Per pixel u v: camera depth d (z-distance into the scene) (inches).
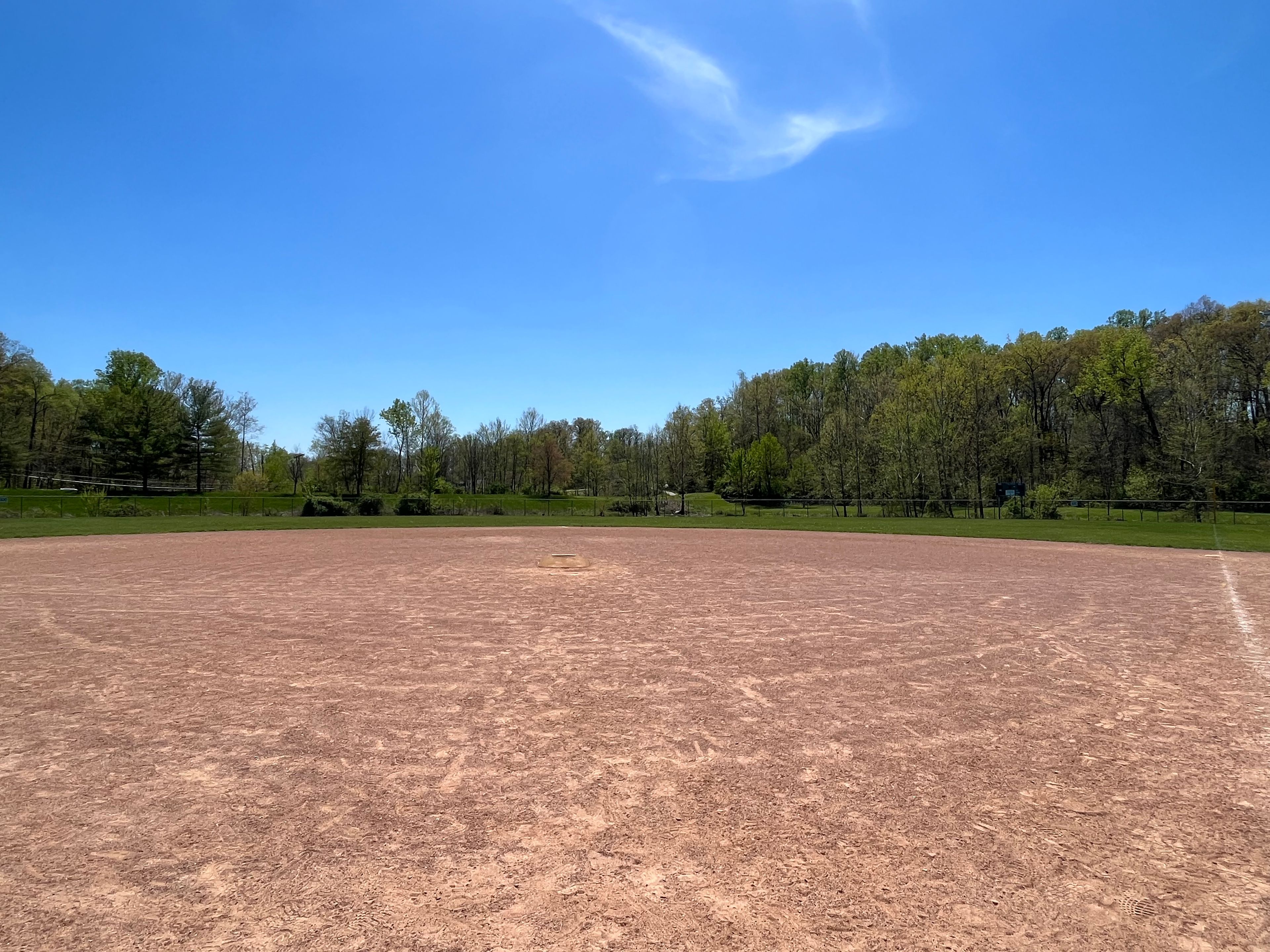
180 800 155.9
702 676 257.8
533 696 232.5
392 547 766.5
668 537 937.5
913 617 372.2
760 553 719.1
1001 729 203.8
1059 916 114.5
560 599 427.5
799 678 256.1
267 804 154.3
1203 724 208.5
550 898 119.0
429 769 173.8
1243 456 1453.0
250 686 243.1
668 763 177.6
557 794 159.6
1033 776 170.9
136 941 107.0
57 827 143.3
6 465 1863.9
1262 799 159.0
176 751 184.5
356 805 153.6
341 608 393.7
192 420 2224.4
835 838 140.1
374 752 184.4
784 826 144.9
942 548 773.3
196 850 134.5
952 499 1546.5
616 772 172.4
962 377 1676.9
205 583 489.4
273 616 370.6
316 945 105.9
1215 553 722.2
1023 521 1263.5
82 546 759.1
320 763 176.7
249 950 104.7
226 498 1876.2
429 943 106.6
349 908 115.7
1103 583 502.3
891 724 207.6
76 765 175.6
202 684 245.8
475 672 261.9
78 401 2298.2
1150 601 425.7
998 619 366.3
